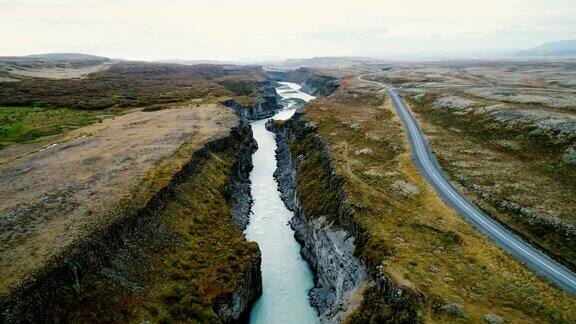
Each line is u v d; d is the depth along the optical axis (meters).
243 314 47.62
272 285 55.06
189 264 47.44
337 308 44.28
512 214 50.38
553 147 67.25
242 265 49.62
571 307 34.28
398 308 35.97
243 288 47.66
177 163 68.31
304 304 51.03
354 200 56.53
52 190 55.34
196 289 43.62
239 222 68.44
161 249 47.88
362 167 71.12
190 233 53.94
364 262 45.22
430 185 61.19
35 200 51.75
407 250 43.75
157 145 79.62
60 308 34.38
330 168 72.69
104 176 60.88
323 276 53.72
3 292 32.22
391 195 58.97
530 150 69.69
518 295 36.22
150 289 41.25
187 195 62.03
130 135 89.94
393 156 76.00
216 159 81.50
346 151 81.25
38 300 33.09
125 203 50.50
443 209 53.12
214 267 48.59
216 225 58.81
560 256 41.78
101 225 44.25
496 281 38.34
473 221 49.88
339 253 51.19
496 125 83.38
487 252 42.88
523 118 80.56
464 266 41.06
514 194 54.72
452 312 33.38
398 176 65.44
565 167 60.97
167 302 40.44
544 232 45.72
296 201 74.88
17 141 85.44
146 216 50.84
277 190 88.31
